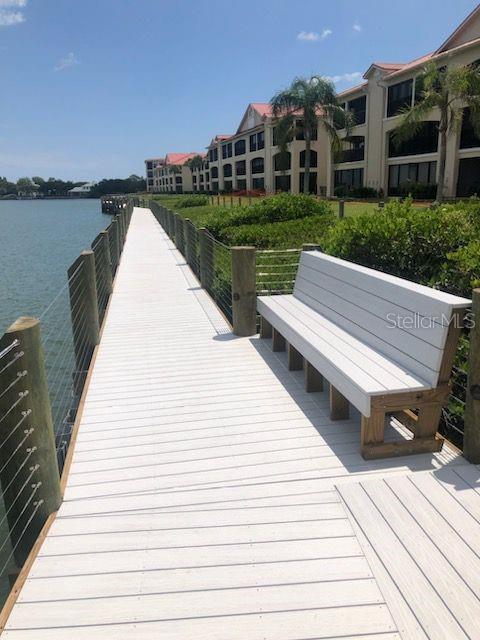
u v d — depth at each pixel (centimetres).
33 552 230
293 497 265
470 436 284
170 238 1798
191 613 195
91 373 467
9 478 253
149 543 235
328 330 394
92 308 540
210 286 832
